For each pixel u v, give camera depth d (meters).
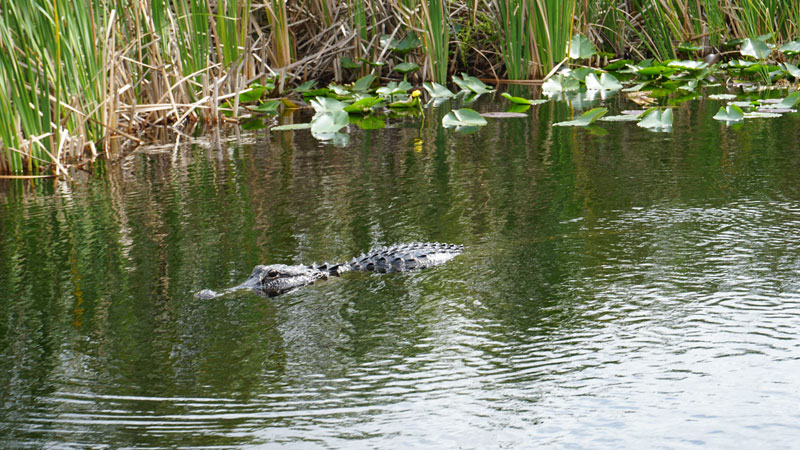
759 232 6.89
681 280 5.86
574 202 8.15
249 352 4.97
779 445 3.72
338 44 16.83
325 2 17.16
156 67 13.19
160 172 10.42
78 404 4.35
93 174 10.51
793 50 16.89
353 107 14.73
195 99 14.12
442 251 6.72
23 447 3.92
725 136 11.29
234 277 6.34
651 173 9.27
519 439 3.86
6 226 8.12
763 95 15.42
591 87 16.09
